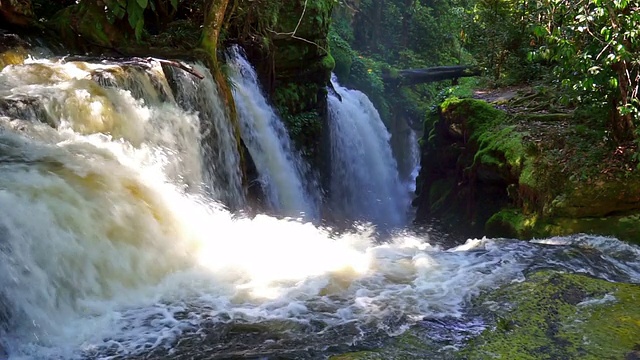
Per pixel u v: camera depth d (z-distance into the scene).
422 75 18.78
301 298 4.52
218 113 8.51
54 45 8.02
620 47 6.75
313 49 12.16
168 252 4.95
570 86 8.16
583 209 7.58
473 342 3.98
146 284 4.60
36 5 9.12
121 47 8.76
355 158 14.16
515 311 4.45
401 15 23.83
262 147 10.45
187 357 3.62
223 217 6.39
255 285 4.72
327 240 6.48
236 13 10.84
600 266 5.80
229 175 8.45
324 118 12.70
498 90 14.38
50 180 4.67
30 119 5.60
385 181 15.21
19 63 7.03
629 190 7.48
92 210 4.64
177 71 7.86
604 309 4.49
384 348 3.85
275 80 11.72
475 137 10.25
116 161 5.67
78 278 4.23
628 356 3.85
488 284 4.96
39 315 3.88
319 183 12.26
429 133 12.46
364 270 5.19
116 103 6.51
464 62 26.58
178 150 7.18
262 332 3.98
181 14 10.77
